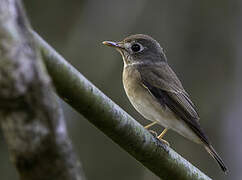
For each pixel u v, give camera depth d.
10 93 3.68
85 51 13.87
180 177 7.25
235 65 13.65
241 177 12.88
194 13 13.91
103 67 13.71
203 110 13.38
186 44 13.77
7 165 11.94
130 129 6.50
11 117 3.71
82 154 13.41
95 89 5.98
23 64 3.73
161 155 6.96
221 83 13.57
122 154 13.55
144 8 14.04
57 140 3.75
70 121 13.40
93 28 14.12
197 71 13.62
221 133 13.22
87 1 14.48
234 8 13.96
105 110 6.13
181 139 13.27
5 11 3.85
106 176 13.40
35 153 3.71
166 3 13.98
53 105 3.79
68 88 5.75
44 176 3.74
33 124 3.72
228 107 13.35
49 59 5.49
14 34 3.80
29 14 14.27
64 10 14.45
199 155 13.20
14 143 3.72
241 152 13.01
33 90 3.72
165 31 13.84
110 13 14.25
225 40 13.80
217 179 13.03
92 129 13.53
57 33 14.30
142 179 13.37
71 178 3.75
